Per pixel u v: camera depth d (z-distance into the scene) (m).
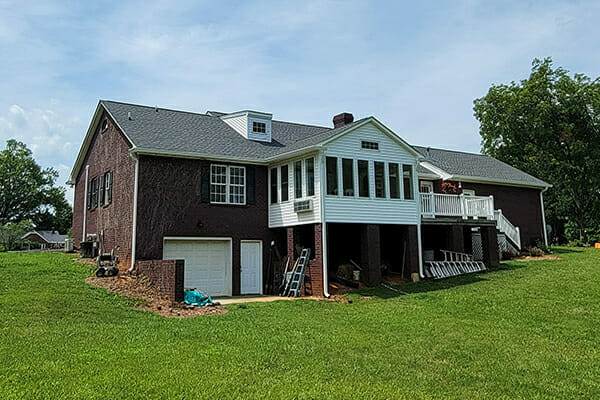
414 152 18.58
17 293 11.90
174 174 16.48
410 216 18.17
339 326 10.60
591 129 37.22
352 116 21.42
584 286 14.23
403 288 16.36
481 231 20.39
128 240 15.90
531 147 39.03
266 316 11.84
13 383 5.98
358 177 17.06
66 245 22.47
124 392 5.82
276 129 22.66
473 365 7.69
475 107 41.28
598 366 7.70
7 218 55.47
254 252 18.17
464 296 14.20
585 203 39.47
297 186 17.19
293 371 7.00
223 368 6.98
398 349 8.56
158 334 9.21
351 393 6.13
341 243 19.73
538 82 37.16
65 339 8.34
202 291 16.91
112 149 18.56
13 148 56.88
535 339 9.38
